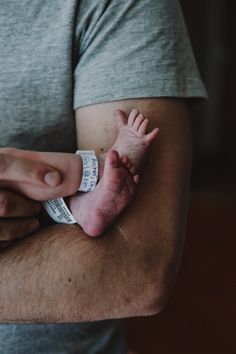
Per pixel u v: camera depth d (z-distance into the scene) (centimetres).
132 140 79
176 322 229
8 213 76
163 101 82
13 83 85
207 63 424
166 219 77
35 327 90
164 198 78
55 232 79
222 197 376
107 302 75
